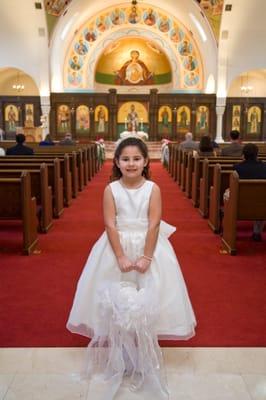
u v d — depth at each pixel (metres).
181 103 22.69
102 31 23.39
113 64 24.34
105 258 2.50
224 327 3.13
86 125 22.75
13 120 23.02
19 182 4.73
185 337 2.59
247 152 5.15
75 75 23.64
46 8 19.92
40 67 21.38
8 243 5.31
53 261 4.62
